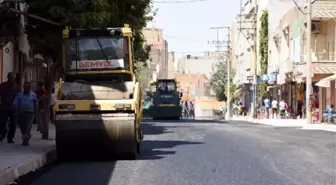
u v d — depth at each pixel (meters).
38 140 19.55
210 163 14.37
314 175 12.37
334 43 44.19
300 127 35.19
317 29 45.91
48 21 19.62
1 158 13.80
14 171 11.80
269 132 28.66
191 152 17.31
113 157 15.38
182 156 16.11
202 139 23.09
